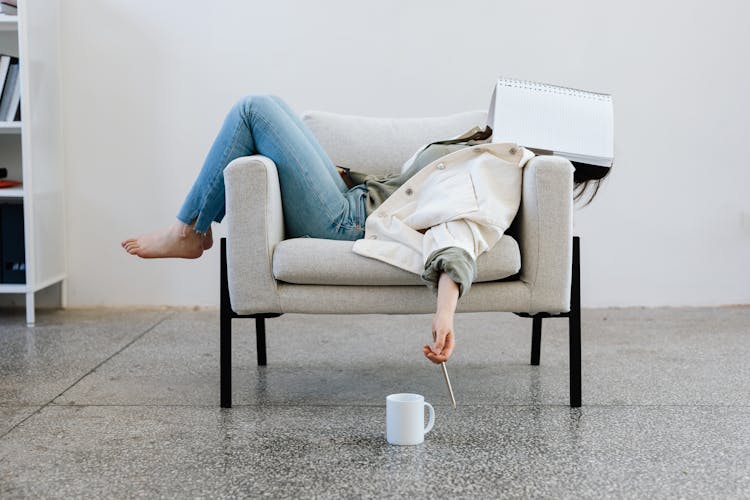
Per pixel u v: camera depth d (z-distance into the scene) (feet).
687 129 11.35
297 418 6.21
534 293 6.27
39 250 10.39
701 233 11.43
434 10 11.14
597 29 11.19
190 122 11.21
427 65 11.21
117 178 11.27
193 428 5.95
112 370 7.80
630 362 8.15
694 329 9.89
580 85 11.27
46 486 4.81
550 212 6.22
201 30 11.11
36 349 8.73
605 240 11.39
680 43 11.25
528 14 11.16
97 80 11.15
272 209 6.30
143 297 11.41
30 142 10.07
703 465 5.17
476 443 5.60
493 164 6.37
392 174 7.98
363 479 4.91
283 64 11.18
